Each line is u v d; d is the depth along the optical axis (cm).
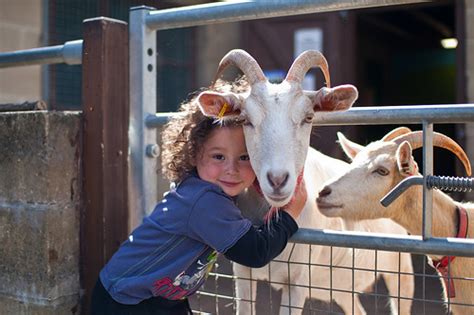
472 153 654
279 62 839
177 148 203
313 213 288
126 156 247
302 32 827
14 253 242
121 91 244
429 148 185
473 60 670
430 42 1432
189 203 190
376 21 1188
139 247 198
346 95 205
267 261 190
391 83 1409
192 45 775
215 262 231
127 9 629
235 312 286
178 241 194
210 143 201
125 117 246
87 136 240
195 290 204
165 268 193
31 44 621
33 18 620
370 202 273
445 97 1482
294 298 277
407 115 191
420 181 181
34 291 237
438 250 175
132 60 254
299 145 200
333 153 764
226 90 221
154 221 198
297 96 203
